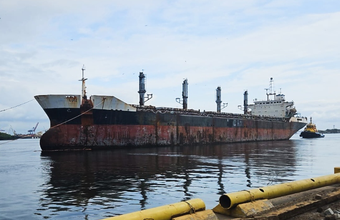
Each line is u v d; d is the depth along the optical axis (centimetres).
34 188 1836
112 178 2114
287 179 2069
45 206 1441
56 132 4450
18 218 1277
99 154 3906
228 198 909
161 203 1461
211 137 6512
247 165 2819
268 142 7538
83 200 1528
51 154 4094
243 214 877
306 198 1102
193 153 4072
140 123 5134
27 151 5350
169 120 5625
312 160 3344
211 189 1750
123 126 4909
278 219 868
